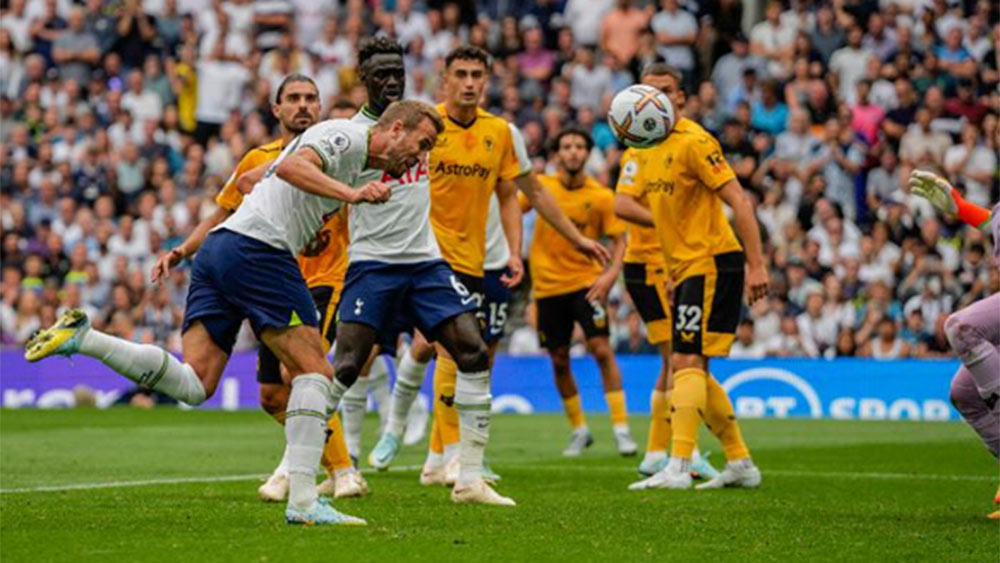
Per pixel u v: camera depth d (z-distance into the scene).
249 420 43.88
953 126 56.16
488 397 21.20
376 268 21.42
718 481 24.86
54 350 17.11
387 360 47.91
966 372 20.20
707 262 24.42
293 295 17.88
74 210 58.16
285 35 62.78
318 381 17.91
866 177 54.56
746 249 24.33
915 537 17.77
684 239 24.52
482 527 17.97
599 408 49.53
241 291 17.80
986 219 20.78
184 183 58.00
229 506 20.34
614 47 60.00
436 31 61.91
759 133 56.34
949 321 19.58
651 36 58.91
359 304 21.44
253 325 17.92
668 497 22.95
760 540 17.25
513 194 26.81
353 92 58.06
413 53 60.66
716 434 24.98
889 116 55.69
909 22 59.28
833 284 49.34
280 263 17.84
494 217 27.75
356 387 27.52
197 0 67.25
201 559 14.91
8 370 53.34
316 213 18.00
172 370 17.83
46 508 19.86
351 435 27.77
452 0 63.81
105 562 14.73
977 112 56.25
